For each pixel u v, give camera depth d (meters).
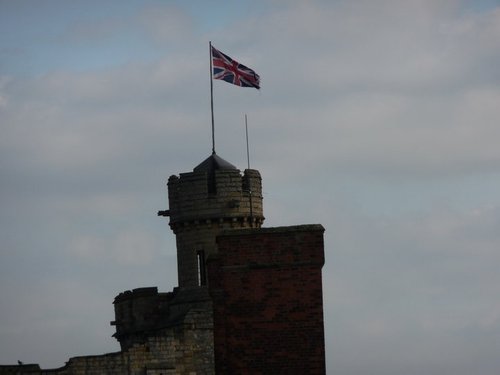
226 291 151.88
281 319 151.38
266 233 152.12
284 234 152.00
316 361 150.88
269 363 151.25
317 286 151.38
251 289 151.75
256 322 151.50
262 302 151.50
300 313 151.25
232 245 152.12
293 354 151.25
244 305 151.75
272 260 151.88
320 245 151.50
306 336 151.25
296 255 151.62
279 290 151.50
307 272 151.50
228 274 151.88
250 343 151.50
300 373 151.00
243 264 151.88
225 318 151.88
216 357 151.88
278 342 151.25
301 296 151.38
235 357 151.50
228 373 151.38
